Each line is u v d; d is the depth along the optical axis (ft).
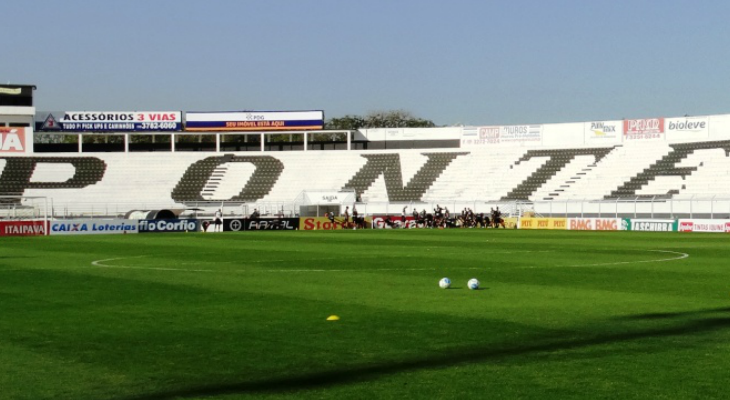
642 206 296.30
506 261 135.85
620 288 93.50
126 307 77.82
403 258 143.54
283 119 407.64
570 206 317.22
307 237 228.63
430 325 65.92
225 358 53.26
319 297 85.20
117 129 405.18
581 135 383.45
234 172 397.80
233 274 112.98
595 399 42.80
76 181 387.75
